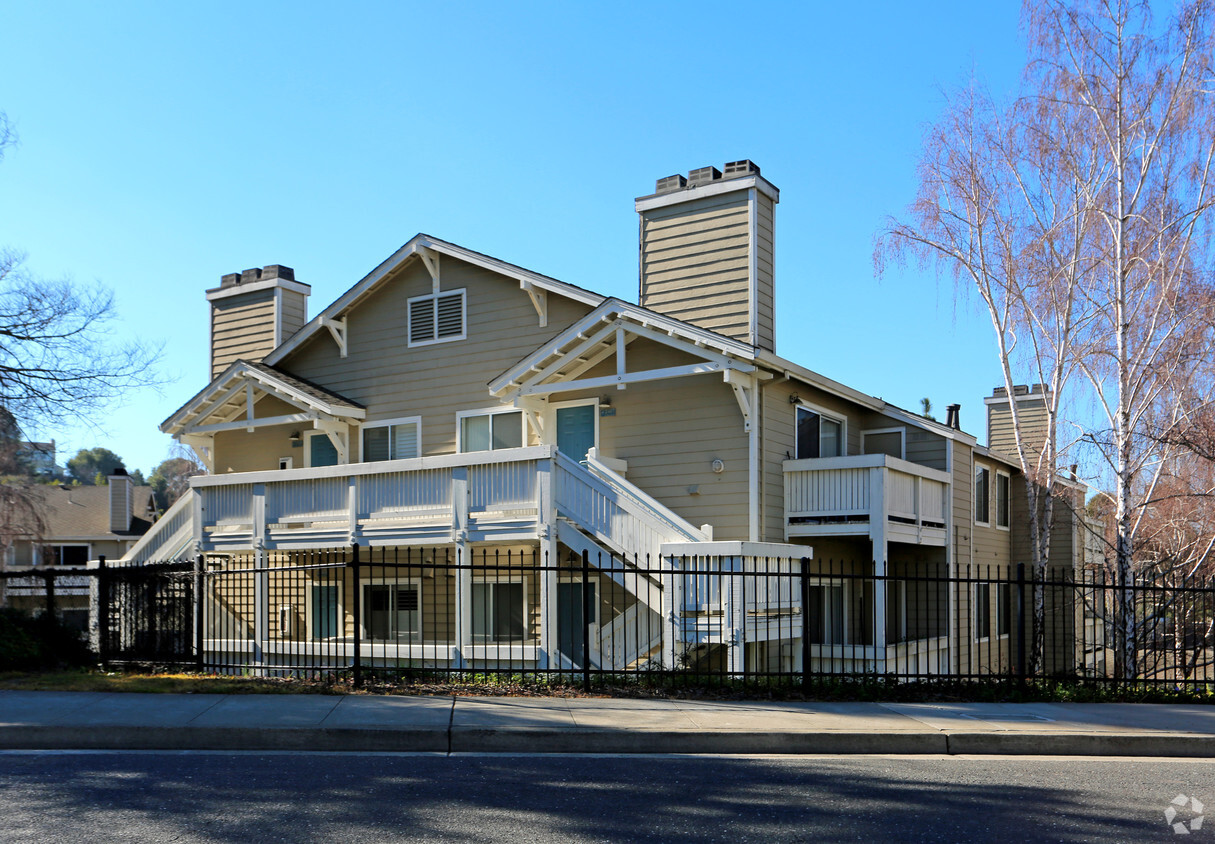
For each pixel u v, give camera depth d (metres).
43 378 21.28
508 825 6.61
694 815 6.92
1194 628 17.91
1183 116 17.42
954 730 9.69
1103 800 7.55
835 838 6.43
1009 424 32.94
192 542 19.08
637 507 14.39
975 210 19.59
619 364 17.05
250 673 15.67
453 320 20.20
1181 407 17.91
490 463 15.58
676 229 18.50
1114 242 17.91
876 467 16.81
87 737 9.34
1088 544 29.47
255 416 22.58
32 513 28.06
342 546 16.98
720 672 12.23
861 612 19.94
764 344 17.67
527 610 18.19
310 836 6.35
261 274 24.69
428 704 10.69
